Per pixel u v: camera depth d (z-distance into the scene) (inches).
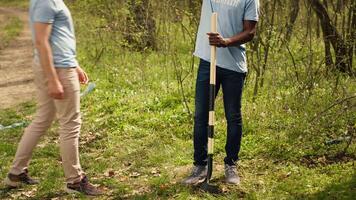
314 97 314.5
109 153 282.0
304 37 362.3
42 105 229.9
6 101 440.1
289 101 316.5
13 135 330.0
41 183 242.5
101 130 323.0
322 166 243.6
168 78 426.6
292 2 370.0
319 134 271.0
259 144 271.3
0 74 582.6
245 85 361.7
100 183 243.0
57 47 215.5
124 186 237.1
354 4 345.7
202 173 234.2
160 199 223.3
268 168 246.5
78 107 223.6
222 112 321.4
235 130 227.9
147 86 408.2
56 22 215.3
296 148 260.4
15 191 237.8
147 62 480.7
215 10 222.7
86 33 643.5
